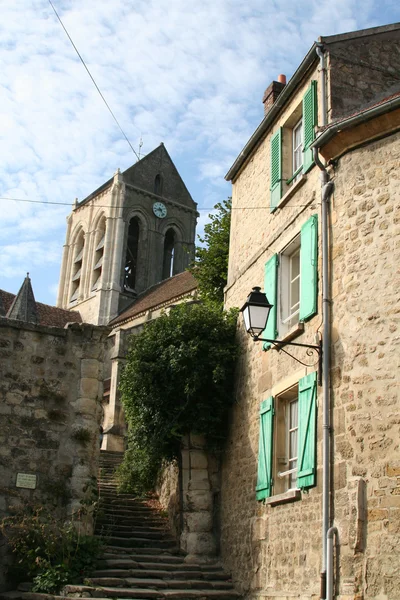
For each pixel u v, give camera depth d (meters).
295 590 10.96
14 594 11.87
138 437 16.03
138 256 59.91
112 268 57.75
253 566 12.74
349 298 10.70
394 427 9.51
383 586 9.01
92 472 13.65
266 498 12.39
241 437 14.31
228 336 15.47
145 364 15.51
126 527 16.03
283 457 12.57
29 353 13.92
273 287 13.48
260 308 11.09
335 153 11.56
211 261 19.86
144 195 61.53
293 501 11.48
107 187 61.47
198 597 12.38
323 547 9.98
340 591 9.59
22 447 13.35
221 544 14.53
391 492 9.27
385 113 10.70
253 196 15.80
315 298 11.58
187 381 14.91
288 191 13.37
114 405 37.75
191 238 63.75
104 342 14.60
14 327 13.93
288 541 11.47
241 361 14.92
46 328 14.16
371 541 9.33
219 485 15.16
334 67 12.69
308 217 12.53
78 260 63.19
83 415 13.86
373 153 11.01
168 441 15.76
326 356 10.88
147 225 61.09
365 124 10.96
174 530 15.96
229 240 18.84
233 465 14.55
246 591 12.74
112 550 14.23
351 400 10.21
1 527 12.47
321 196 11.82
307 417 11.17
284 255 13.72
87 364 14.23
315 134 11.97
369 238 10.68
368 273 10.52
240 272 15.91
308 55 13.09
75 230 64.31
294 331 12.07
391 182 10.59
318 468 10.71
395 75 13.12
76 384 14.12
